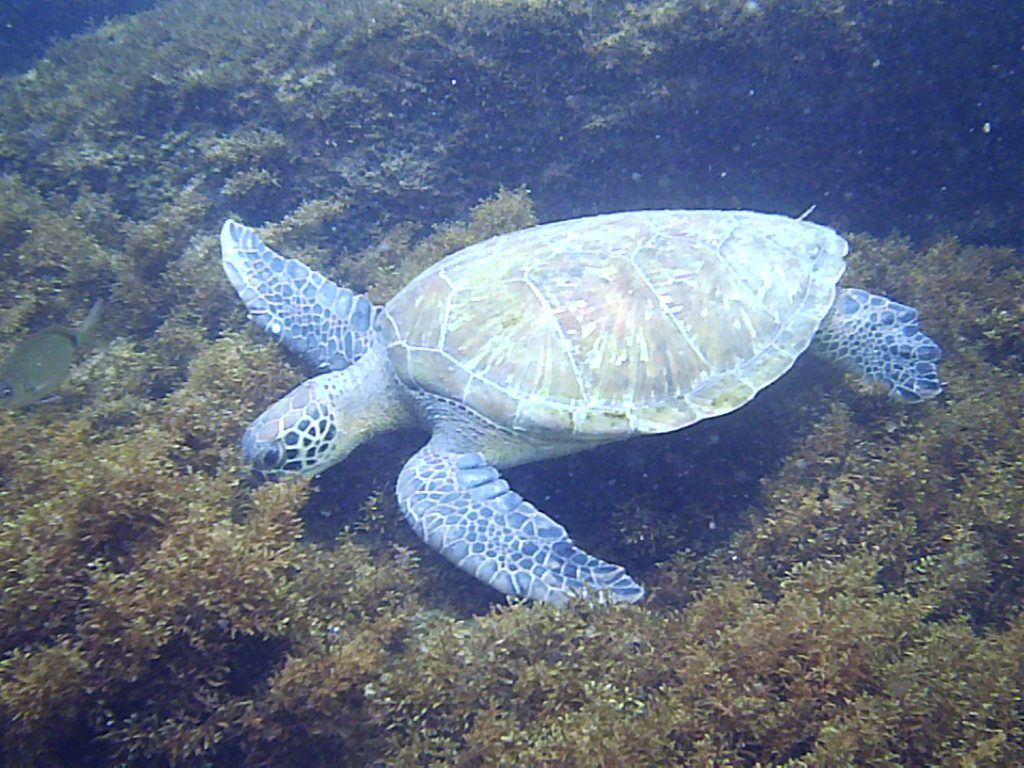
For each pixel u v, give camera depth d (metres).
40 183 1.52
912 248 1.50
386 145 1.51
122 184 1.53
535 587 0.83
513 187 1.57
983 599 0.84
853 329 1.08
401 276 1.27
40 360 0.88
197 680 0.72
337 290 1.15
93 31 1.97
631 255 0.99
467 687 0.75
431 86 1.48
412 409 1.01
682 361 0.94
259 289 1.15
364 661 0.75
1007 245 1.70
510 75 1.46
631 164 1.58
